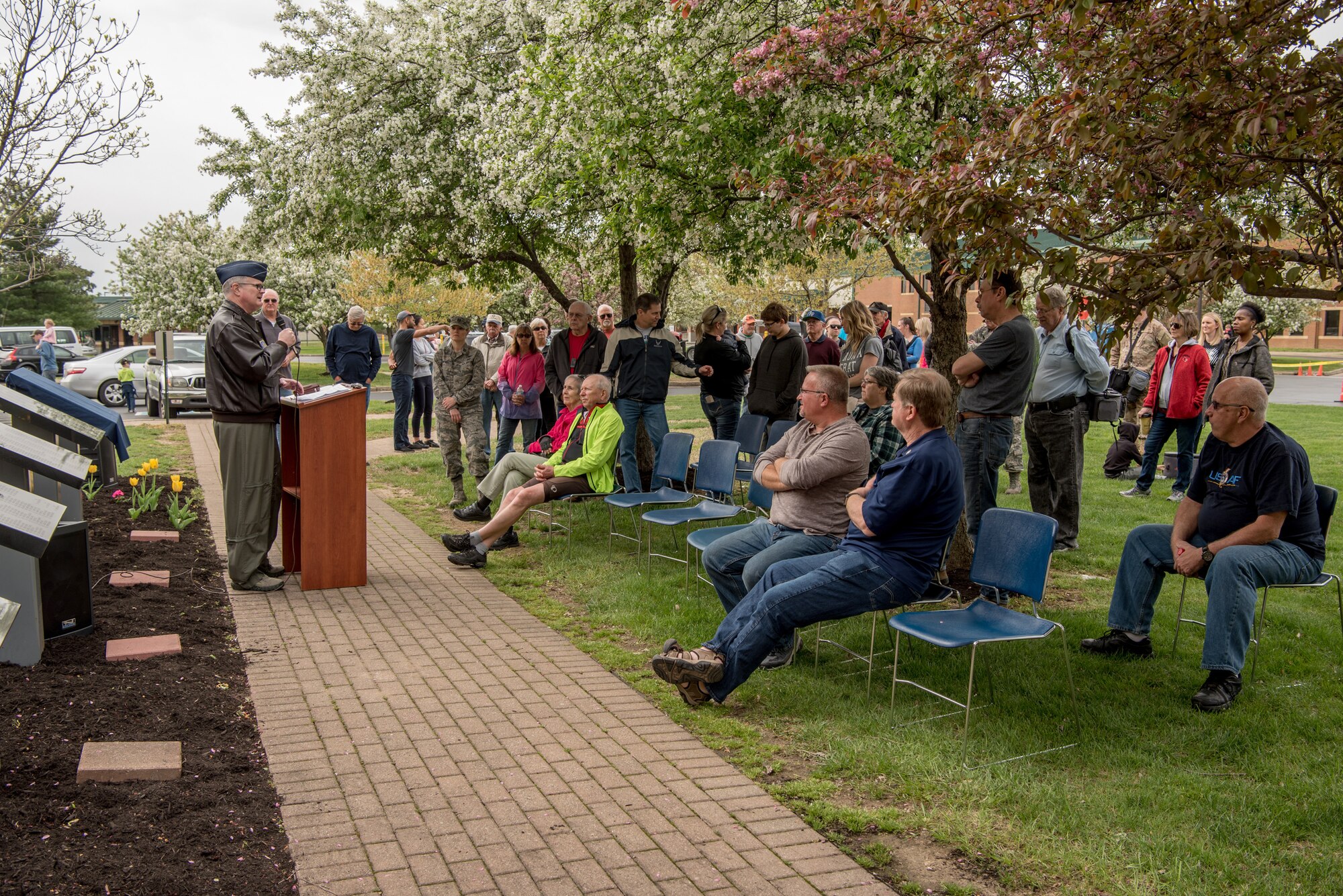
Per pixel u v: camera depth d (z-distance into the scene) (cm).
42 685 430
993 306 622
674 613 607
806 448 541
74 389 2278
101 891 276
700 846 324
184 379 1981
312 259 1223
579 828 333
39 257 916
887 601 454
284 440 699
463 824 333
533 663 513
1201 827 344
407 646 536
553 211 988
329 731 411
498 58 1042
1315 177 369
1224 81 364
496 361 1192
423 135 1024
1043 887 305
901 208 428
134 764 353
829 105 628
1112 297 393
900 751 402
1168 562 521
